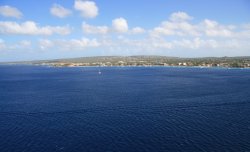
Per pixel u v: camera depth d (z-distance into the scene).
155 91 142.75
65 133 68.12
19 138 64.62
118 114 88.50
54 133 68.25
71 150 56.84
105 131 69.38
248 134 65.81
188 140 61.84
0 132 69.50
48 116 86.94
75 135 66.44
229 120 79.12
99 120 80.69
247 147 57.53
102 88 160.12
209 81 196.38
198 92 136.88
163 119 80.94
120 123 76.88
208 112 90.38
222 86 162.25
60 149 57.44
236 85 166.50
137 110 94.25
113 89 154.38
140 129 70.62
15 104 108.50
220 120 79.12
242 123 75.69
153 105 102.38
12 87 172.88
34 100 117.94
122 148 57.50
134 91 143.88
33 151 56.53
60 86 174.75
